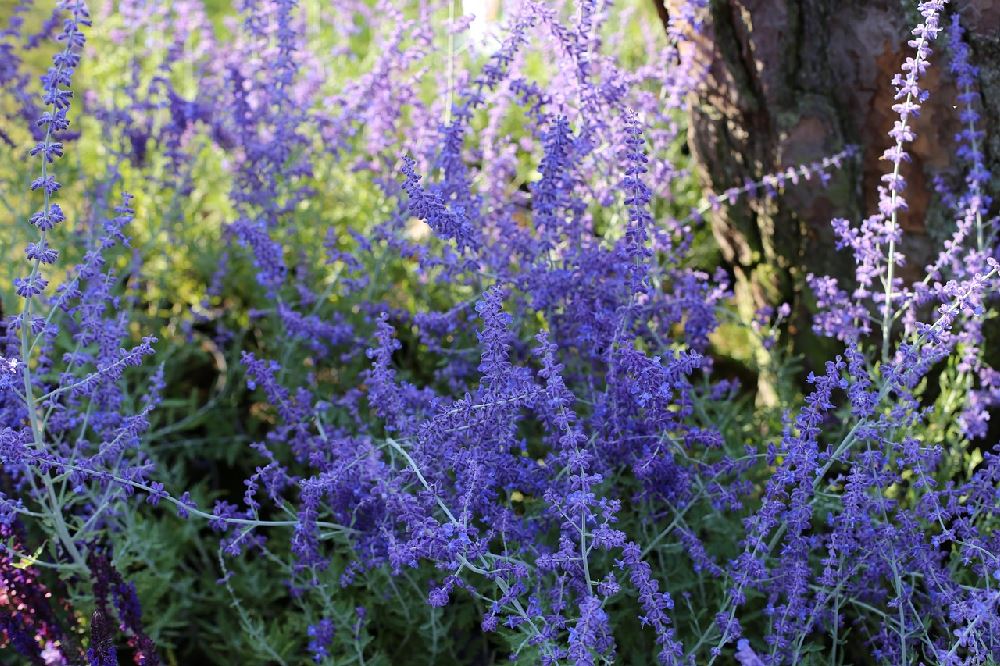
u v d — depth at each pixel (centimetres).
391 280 439
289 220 444
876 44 339
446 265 352
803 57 355
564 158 315
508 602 263
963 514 312
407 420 297
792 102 363
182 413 432
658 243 333
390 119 414
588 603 231
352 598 315
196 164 503
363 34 642
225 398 424
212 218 516
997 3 318
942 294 297
